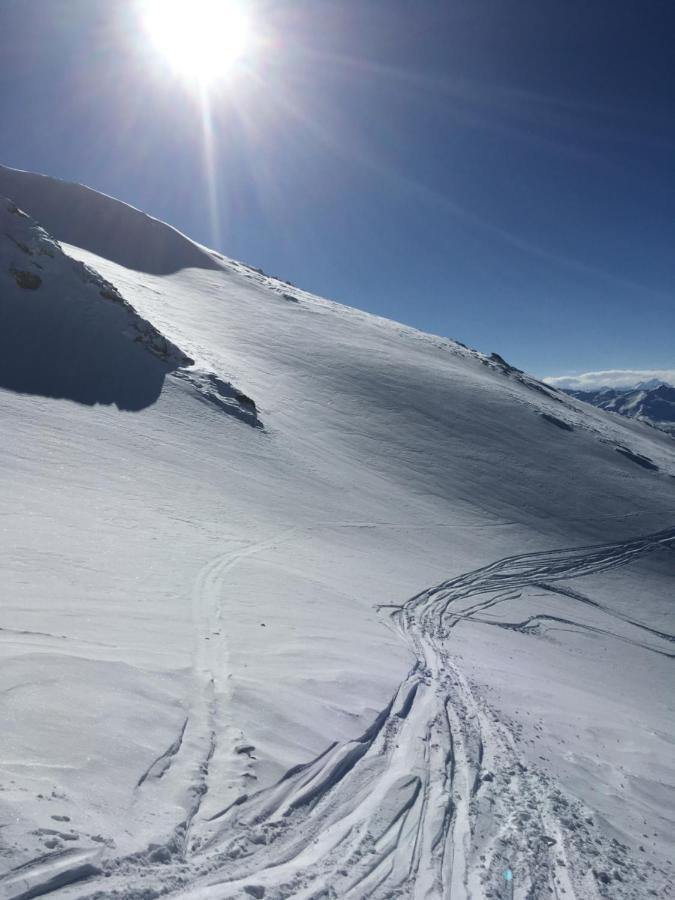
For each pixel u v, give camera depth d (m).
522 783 7.75
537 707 11.73
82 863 3.92
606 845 6.61
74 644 7.69
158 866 4.28
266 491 26.53
